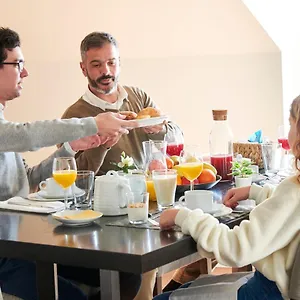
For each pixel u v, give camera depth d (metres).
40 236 1.95
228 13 4.28
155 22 4.53
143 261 1.70
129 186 2.22
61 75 5.11
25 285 2.22
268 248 1.78
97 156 2.89
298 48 4.54
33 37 4.94
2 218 2.23
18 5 4.72
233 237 1.82
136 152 3.31
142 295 2.73
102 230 2.00
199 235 1.85
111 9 4.54
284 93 4.51
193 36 4.55
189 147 2.46
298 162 1.85
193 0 4.28
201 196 2.11
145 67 4.84
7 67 2.73
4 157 2.64
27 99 5.26
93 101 3.38
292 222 1.76
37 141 2.36
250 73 4.55
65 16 4.69
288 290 1.80
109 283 1.93
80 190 2.38
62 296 2.27
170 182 2.26
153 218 2.14
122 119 2.47
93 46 3.32
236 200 2.26
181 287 2.21
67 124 2.37
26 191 2.71
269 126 4.57
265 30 4.30
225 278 2.21
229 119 4.68
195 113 4.78
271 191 2.19
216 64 4.64
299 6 4.36
